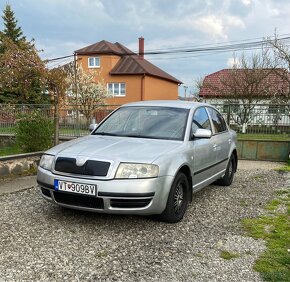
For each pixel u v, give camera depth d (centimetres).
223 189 720
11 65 930
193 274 348
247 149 1173
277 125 1164
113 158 446
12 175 752
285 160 1138
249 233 464
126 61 3791
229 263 374
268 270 357
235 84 2941
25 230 449
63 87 988
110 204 436
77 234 441
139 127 562
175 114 578
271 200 638
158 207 453
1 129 1193
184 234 454
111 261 370
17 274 338
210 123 653
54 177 461
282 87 2722
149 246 412
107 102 3628
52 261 366
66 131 1166
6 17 3716
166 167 459
